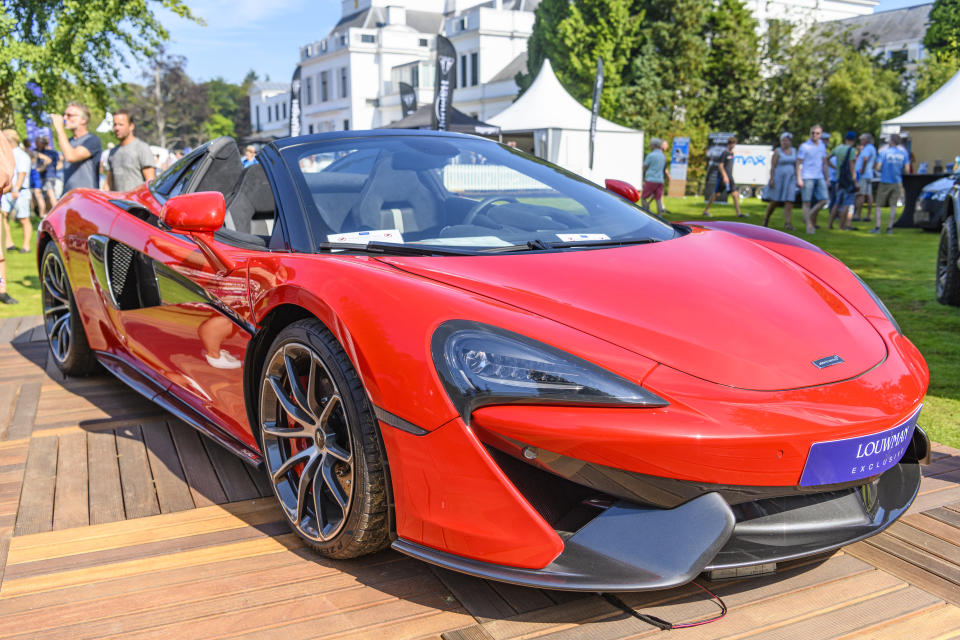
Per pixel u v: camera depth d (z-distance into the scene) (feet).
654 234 7.90
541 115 64.64
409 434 5.41
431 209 7.79
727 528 5.02
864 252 28.12
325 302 6.00
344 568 6.38
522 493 5.17
